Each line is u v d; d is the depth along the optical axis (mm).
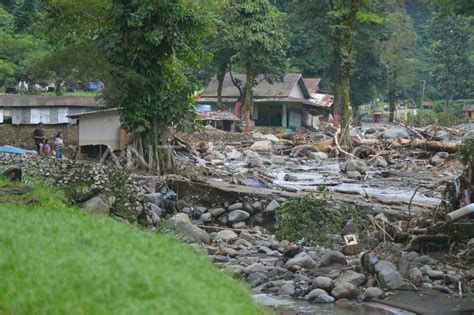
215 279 9773
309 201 23125
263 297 17453
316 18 93875
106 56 36375
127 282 8344
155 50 36562
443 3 40469
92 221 12922
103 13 37000
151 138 36875
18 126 55000
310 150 58938
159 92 36938
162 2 35281
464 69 130500
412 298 17219
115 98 36156
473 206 20875
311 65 108938
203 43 80562
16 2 89875
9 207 15242
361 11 63594
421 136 62562
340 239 23109
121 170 25609
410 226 23516
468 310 16172
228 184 31672
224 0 69000
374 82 107438
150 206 27312
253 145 61281
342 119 59219
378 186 39594
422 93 137625
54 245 10172
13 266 9156
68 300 7922
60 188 22547
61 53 35250
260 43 79688
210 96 98188
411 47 141375
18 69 76938
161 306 7727
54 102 60719
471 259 20328
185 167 37844
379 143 58469
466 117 121188
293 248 21484
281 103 96875
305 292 17750
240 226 28516
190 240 23250
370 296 17219
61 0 36094
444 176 43875
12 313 7844
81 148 45844
